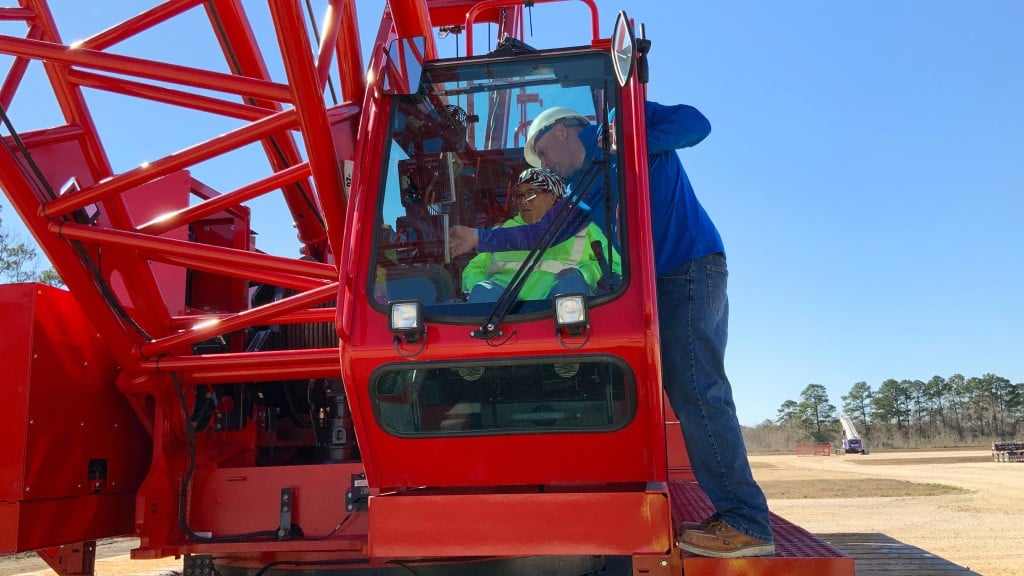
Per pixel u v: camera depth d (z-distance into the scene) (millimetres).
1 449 3510
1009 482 27250
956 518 15398
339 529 3814
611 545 2652
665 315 3104
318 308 4512
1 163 3553
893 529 13578
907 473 35375
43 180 3684
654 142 3123
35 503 3566
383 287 2904
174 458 4039
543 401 2861
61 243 3730
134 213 4832
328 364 4035
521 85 3152
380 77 3100
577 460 2885
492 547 2691
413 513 2746
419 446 2926
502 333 2740
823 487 25781
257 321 3945
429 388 2914
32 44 3521
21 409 3537
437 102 3168
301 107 3260
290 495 3869
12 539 3426
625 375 2744
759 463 56250
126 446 4227
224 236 5414
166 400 4043
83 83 4117
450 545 2709
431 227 2992
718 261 3168
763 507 2969
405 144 3119
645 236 2773
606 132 2963
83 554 4113
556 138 3057
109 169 4277
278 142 5117
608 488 2918
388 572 3723
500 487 3004
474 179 3100
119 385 4039
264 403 4727
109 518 4059
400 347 2781
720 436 3021
